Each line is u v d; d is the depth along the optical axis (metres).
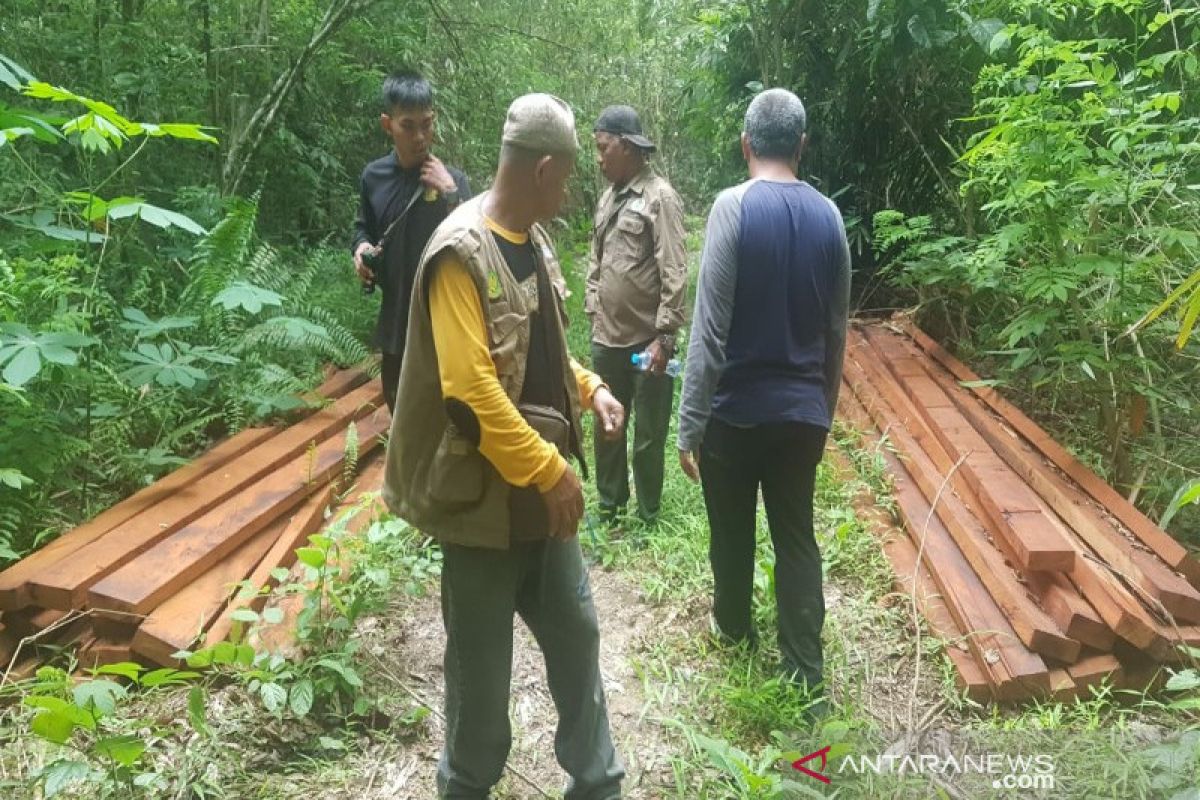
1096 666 2.62
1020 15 4.51
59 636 2.68
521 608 2.07
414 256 3.37
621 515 3.77
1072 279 3.40
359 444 4.04
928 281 4.64
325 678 2.51
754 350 2.47
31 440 3.21
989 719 2.60
